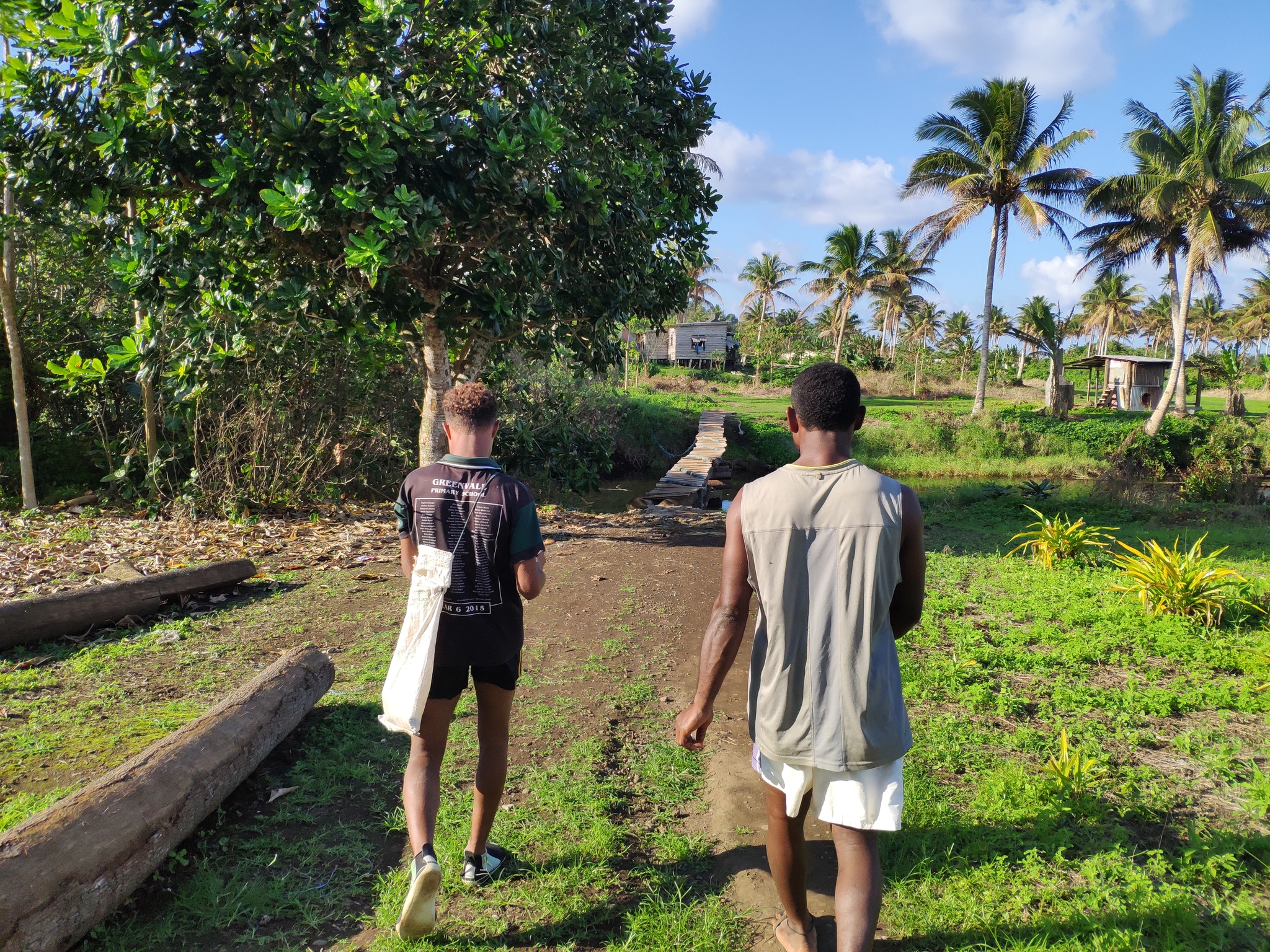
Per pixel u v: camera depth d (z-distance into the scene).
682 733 2.15
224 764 3.02
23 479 9.35
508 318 7.79
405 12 6.89
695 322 64.38
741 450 27.50
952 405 42.94
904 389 53.31
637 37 9.62
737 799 3.33
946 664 5.02
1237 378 40.31
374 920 2.55
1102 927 2.45
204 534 8.39
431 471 2.58
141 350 7.65
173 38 6.78
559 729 4.04
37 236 10.33
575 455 11.53
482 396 2.64
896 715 1.96
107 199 6.97
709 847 3.01
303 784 3.34
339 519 9.66
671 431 28.08
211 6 6.58
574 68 8.02
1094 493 16.36
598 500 17.58
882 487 1.97
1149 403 41.81
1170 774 3.60
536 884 2.74
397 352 11.00
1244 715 4.38
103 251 8.36
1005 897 2.66
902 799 1.96
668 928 2.51
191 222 7.39
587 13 8.27
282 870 2.78
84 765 3.37
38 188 6.92
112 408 10.92
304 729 3.87
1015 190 32.78
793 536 1.96
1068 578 7.76
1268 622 6.11
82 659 4.80
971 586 7.44
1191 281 27.78
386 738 3.82
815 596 1.96
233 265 7.86
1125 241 32.25
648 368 49.44
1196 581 6.19
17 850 2.22
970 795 3.35
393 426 12.26
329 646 5.19
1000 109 31.95
